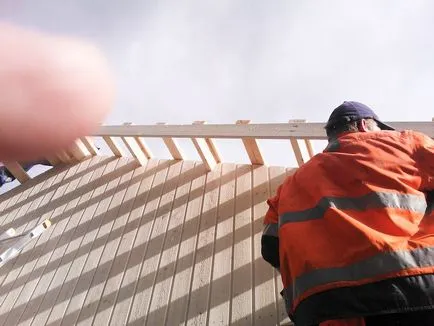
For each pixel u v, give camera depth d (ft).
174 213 9.20
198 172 10.28
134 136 10.25
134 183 10.94
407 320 2.69
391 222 2.94
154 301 7.24
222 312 6.55
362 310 2.69
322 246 3.05
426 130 5.85
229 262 7.39
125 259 8.46
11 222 11.53
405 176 3.23
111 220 9.84
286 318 6.02
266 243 3.87
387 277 2.68
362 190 3.19
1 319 8.27
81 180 12.16
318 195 3.35
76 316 7.63
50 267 9.12
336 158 3.48
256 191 8.84
